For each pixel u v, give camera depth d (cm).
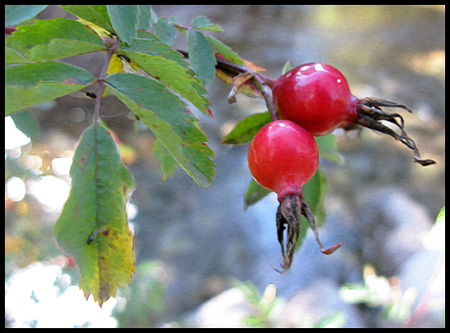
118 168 16
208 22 19
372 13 66
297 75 18
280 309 27
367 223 53
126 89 16
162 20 18
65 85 16
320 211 20
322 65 18
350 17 65
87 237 16
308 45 62
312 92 18
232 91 18
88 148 16
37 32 16
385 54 65
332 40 64
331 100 18
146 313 38
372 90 62
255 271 52
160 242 54
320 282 46
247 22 59
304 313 39
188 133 16
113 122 36
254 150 17
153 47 17
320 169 20
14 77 16
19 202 38
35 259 38
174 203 56
